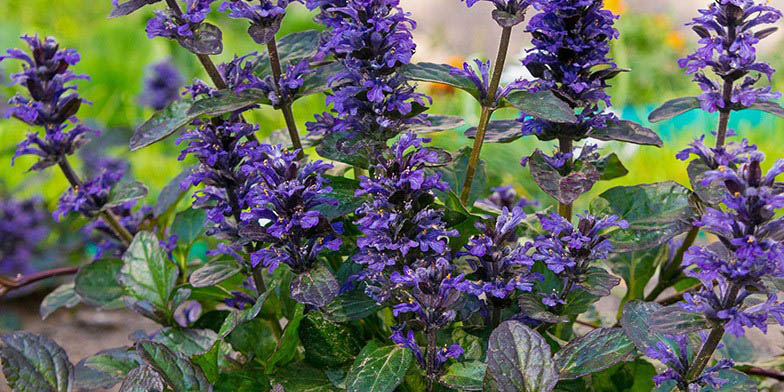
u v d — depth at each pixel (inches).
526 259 42.1
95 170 76.7
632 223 45.2
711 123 90.9
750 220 38.4
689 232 48.3
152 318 47.4
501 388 40.8
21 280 53.1
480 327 43.9
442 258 41.1
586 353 42.2
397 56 42.1
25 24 120.1
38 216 68.3
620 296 54.0
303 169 42.0
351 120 43.4
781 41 119.1
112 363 46.7
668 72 118.4
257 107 45.1
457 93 104.5
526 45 118.8
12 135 83.3
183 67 104.7
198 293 48.0
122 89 99.1
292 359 46.4
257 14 43.7
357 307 43.4
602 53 43.8
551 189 43.4
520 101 43.4
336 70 45.1
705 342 40.8
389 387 41.1
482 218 44.2
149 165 82.0
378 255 41.9
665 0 153.3
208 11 43.5
